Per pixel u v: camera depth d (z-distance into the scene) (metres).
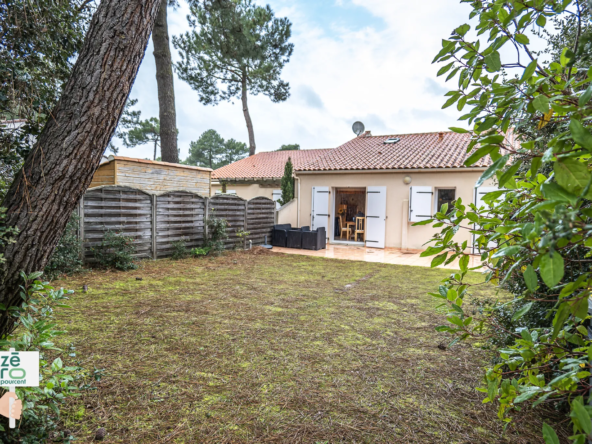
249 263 8.72
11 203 1.72
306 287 6.18
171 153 11.35
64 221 1.82
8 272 1.67
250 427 2.15
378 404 2.45
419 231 11.74
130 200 7.83
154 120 34.47
